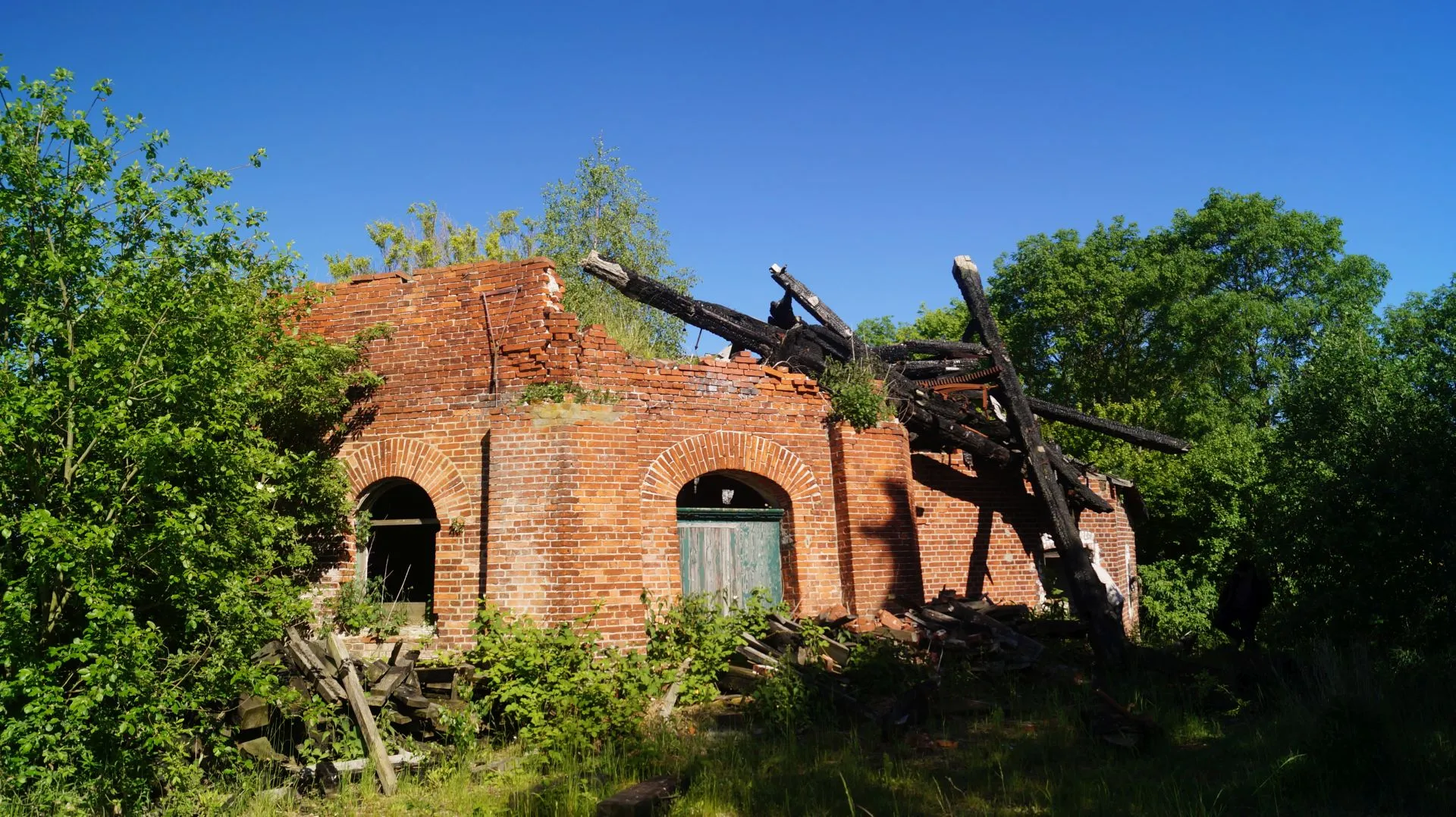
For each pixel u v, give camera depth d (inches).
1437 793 274.1
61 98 351.6
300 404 477.7
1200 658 472.7
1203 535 912.9
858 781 319.6
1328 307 1314.0
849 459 556.4
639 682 433.1
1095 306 1296.8
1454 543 447.8
